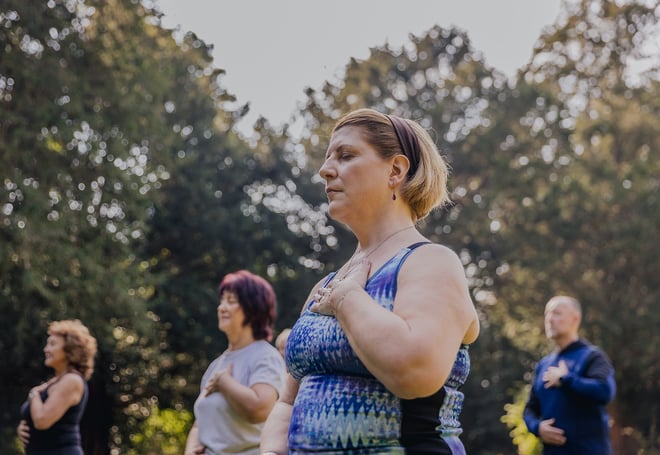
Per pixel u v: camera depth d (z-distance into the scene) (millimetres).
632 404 27938
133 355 23125
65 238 20672
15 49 21094
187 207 26359
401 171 2238
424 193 2266
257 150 30641
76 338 5898
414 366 1946
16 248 19688
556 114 31359
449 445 2070
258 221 28016
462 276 2111
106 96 21969
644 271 28438
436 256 2104
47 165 20938
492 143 30641
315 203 30391
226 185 28125
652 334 27547
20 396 22125
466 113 32375
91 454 23812
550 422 6164
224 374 4602
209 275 27547
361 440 2033
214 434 4570
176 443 25734
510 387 29156
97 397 23797
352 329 2010
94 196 21797
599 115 31062
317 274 29969
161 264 26875
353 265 2254
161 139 23281
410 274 2082
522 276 30250
